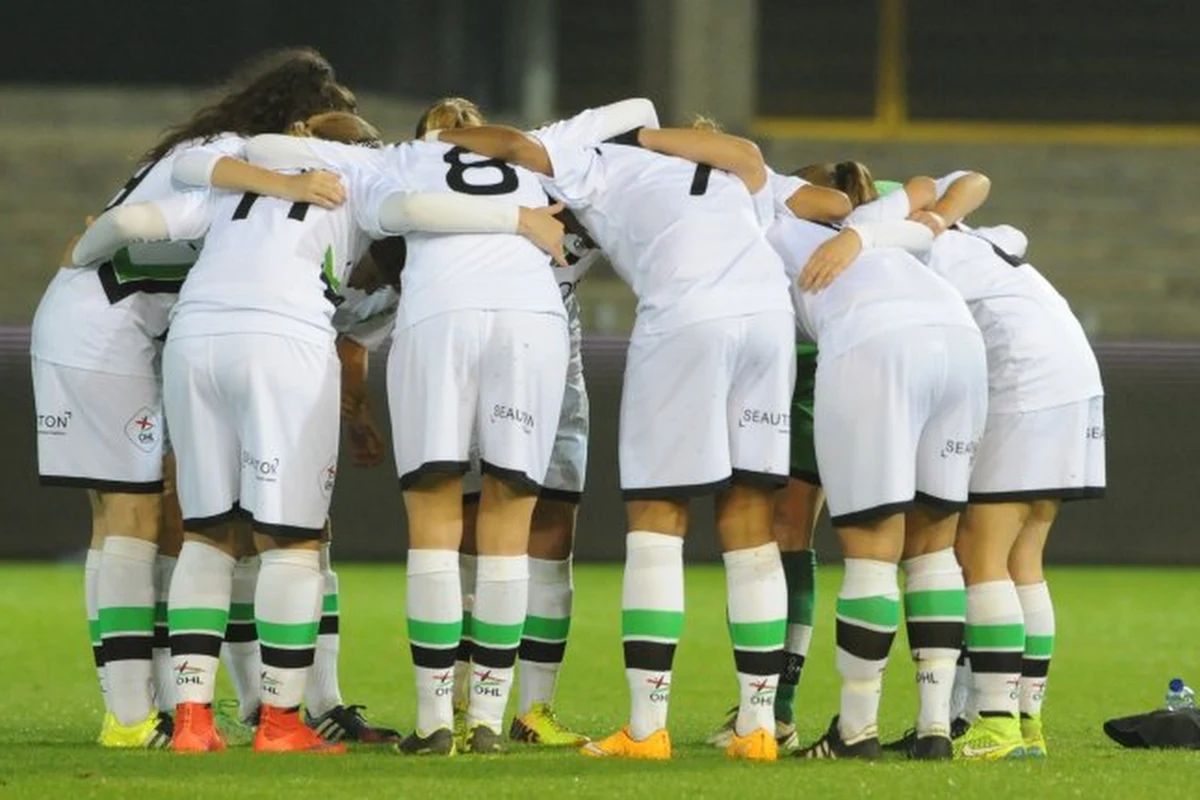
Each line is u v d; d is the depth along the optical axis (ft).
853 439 54.90
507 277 55.67
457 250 55.93
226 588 57.21
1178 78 226.58
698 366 55.06
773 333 55.72
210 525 56.39
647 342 55.83
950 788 50.11
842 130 226.58
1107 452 118.83
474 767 53.16
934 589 56.08
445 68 217.15
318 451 55.93
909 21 226.79
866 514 54.75
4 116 201.46
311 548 56.49
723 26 197.57
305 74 62.08
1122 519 118.93
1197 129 226.79
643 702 56.08
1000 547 57.88
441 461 54.90
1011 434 57.98
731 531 56.34
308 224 56.90
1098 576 121.60
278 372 55.31
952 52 226.99
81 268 59.52
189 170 57.88
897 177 198.90
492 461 55.47
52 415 58.95
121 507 58.90
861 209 59.16
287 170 58.34
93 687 75.82
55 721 66.80
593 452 118.52
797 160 198.70
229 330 55.47
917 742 56.44
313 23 214.28
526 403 55.52
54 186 187.42
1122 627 97.60
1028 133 226.99
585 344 117.50
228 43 214.28
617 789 49.47
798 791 49.39
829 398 55.36
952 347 55.31
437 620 55.67
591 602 104.94
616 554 119.14
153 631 59.77
